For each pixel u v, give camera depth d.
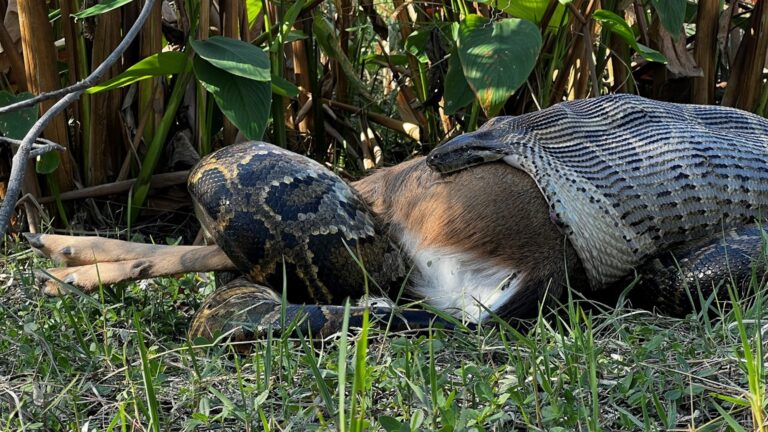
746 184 6.20
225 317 5.28
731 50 9.55
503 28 7.04
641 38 8.74
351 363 4.53
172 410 4.31
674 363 4.55
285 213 5.55
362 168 8.98
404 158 9.25
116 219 7.81
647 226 5.94
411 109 9.23
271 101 7.45
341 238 5.65
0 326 5.51
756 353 4.12
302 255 5.57
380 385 4.36
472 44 7.01
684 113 6.57
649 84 9.35
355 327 5.16
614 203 5.87
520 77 6.84
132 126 7.77
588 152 6.01
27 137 5.22
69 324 5.45
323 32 8.61
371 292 5.84
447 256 5.80
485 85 6.84
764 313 5.01
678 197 6.00
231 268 5.89
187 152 7.85
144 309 5.87
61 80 8.07
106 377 4.67
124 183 7.64
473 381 4.42
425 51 8.66
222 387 4.55
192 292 6.32
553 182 5.74
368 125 9.16
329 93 9.32
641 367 4.42
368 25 9.47
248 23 8.00
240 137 7.80
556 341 4.77
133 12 7.51
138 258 5.92
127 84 7.45
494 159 5.84
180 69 7.13
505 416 3.97
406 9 9.14
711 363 4.52
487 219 5.73
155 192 7.87
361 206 5.88
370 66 9.92
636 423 3.93
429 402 3.99
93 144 7.61
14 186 5.04
